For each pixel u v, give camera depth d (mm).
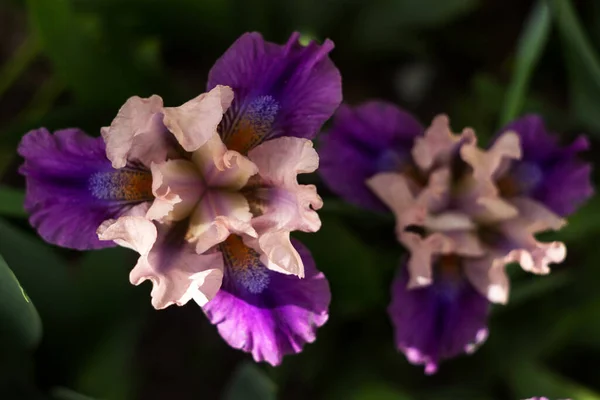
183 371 646
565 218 603
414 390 624
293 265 516
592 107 626
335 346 620
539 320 614
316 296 529
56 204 524
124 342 586
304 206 516
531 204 580
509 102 594
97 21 616
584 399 573
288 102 528
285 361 593
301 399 628
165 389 645
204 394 645
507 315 621
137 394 642
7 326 558
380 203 582
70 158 525
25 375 582
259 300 529
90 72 584
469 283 580
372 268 587
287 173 519
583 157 660
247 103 528
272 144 524
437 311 576
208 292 517
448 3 620
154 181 516
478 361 625
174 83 622
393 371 624
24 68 668
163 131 521
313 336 529
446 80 681
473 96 654
